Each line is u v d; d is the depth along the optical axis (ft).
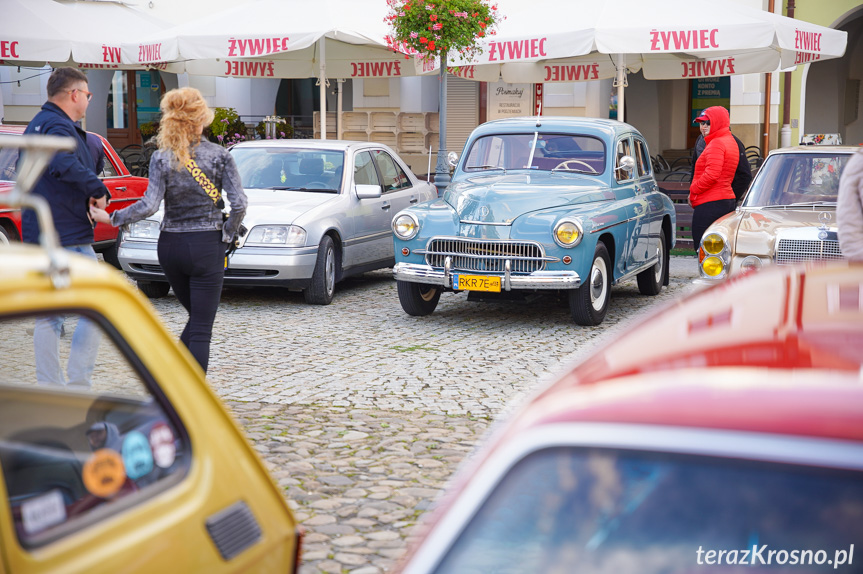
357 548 12.01
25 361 6.06
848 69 79.00
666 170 59.67
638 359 4.84
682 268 41.91
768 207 24.70
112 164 37.19
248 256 29.94
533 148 30.89
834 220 22.66
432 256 27.22
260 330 26.99
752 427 3.84
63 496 5.65
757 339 4.84
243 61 50.75
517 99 61.77
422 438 16.75
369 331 26.99
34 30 45.16
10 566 4.98
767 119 56.65
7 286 5.37
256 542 6.43
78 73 16.98
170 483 6.10
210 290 17.90
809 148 25.93
